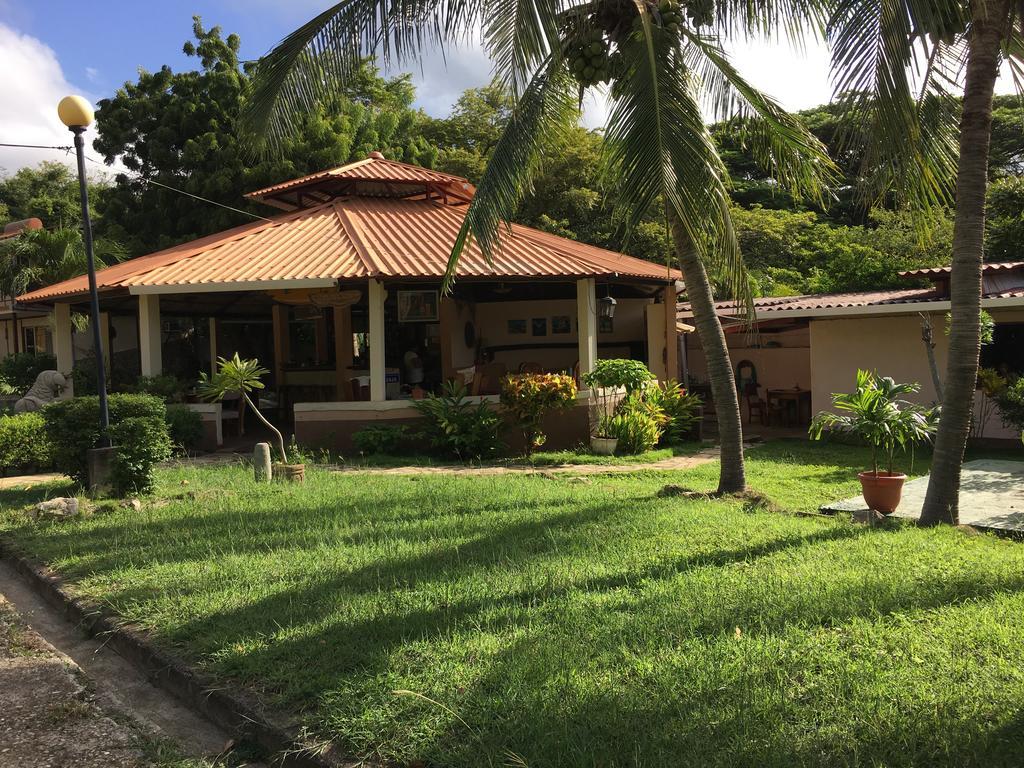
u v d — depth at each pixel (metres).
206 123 24.67
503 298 16.56
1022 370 13.88
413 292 14.48
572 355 16.55
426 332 16.12
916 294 14.41
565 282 13.72
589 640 3.95
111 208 25.67
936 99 7.06
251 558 5.86
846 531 6.41
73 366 16.14
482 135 31.50
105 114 26.09
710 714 3.15
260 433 15.52
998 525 6.89
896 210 8.40
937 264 22.73
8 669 4.50
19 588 6.03
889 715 3.09
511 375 12.72
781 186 9.30
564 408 12.41
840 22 6.17
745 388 19.44
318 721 3.32
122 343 16.98
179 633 4.42
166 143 24.89
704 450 13.60
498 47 7.87
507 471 10.98
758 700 3.25
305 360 17.58
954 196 7.36
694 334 22.45
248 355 19.59
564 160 26.05
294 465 9.81
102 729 3.77
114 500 8.35
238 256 13.36
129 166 26.11
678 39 7.55
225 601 4.86
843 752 2.86
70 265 21.02
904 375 14.59
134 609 4.88
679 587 4.80
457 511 7.64
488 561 5.59
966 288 6.72
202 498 8.54
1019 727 2.99
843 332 15.22
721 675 3.49
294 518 7.34
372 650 3.93
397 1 7.93
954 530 6.49
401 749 3.06
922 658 3.63
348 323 15.77
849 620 4.14
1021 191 21.78
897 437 7.66
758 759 2.81
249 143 8.40
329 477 10.02
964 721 3.03
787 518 7.10
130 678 4.34
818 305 14.28
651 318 15.92
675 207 6.51
